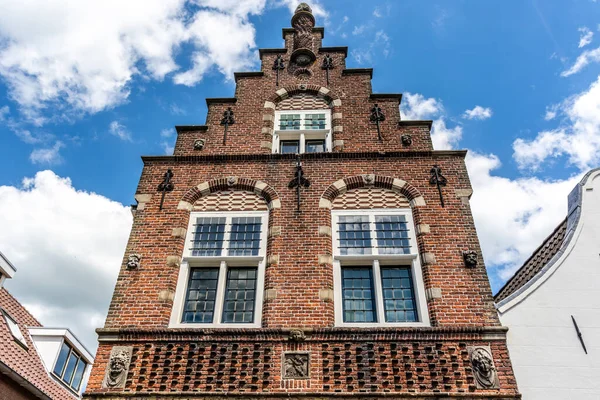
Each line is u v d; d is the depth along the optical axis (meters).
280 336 8.05
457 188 10.27
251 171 10.84
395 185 10.41
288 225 9.77
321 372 7.64
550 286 8.70
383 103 12.42
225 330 8.12
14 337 13.26
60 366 15.02
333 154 11.00
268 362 7.79
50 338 14.98
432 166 10.72
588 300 8.52
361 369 7.64
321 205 10.10
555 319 8.31
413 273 9.12
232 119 12.17
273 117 12.45
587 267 8.92
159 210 10.18
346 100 12.58
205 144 11.62
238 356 7.88
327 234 9.60
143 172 10.92
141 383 7.64
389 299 8.88
